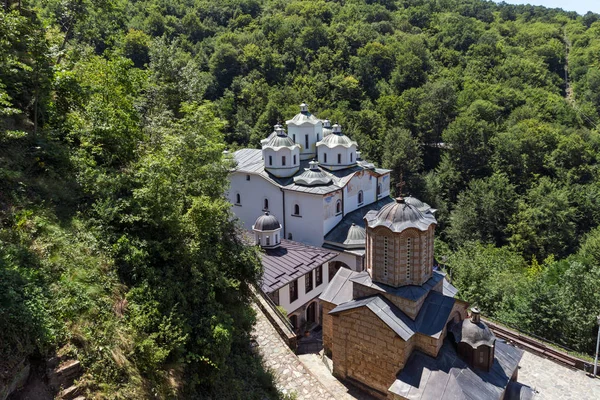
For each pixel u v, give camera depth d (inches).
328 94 3230.8
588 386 861.2
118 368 410.0
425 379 669.3
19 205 518.0
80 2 888.3
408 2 5280.5
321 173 1433.3
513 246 2139.5
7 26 607.8
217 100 3006.9
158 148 710.5
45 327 385.4
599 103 3348.9
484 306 1258.0
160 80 1274.6
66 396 373.1
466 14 5329.7
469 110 2942.9
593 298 1072.8
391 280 741.9
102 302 454.9
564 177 2529.5
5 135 553.3
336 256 1278.3
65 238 503.8
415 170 2588.6
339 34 3821.4
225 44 3346.5
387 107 3034.0
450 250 2068.2
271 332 792.9
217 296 614.5
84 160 634.8
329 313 780.0
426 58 3695.9
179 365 468.4
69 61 826.8
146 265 516.7
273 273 1079.0
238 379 575.8
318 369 844.0
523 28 4938.5
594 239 1839.3
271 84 3344.0
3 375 344.2
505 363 719.7
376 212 799.1
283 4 4677.7
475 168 2694.4
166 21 3627.0
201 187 635.5
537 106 3176.7
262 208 1528.1
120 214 546.0
